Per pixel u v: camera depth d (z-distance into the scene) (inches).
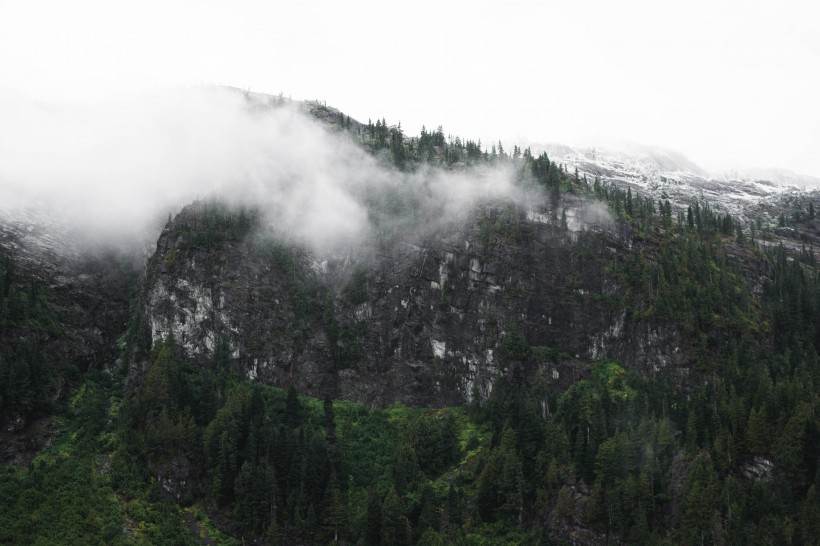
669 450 6481.3
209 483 6899.6
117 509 6560.0
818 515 5748.0
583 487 6481.3
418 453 7239.2
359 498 6914.4
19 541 6087.6
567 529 6338.6
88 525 6314.0
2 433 7140.8
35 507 6437.0
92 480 6771.7
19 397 7317.9
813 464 6181.1
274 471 6801.2
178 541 6392.7
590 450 6584.6
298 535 6545.3
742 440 6496.1
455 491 6692.9
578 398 7322.8
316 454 7007.9
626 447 6456.7
